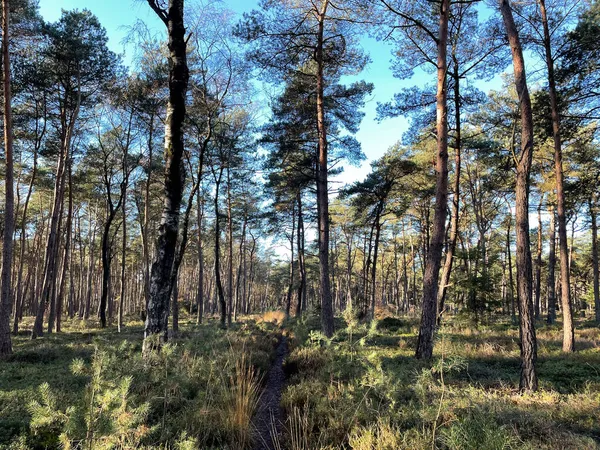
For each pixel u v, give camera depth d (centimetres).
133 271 4816
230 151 2058
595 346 1084
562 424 412
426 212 2786
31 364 876
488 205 2567
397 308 3712
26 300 4225
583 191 1373
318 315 2792
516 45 692
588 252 3631
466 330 1419
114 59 1752
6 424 411
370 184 2125
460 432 320
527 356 600
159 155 2266
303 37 1344
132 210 3212
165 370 497
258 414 525
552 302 1997
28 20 1452
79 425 245
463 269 1794
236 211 3084
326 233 1312
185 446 299
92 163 2341
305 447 380
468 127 2003
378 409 415
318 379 610
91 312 4800
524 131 670
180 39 822
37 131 1948
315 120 1725
